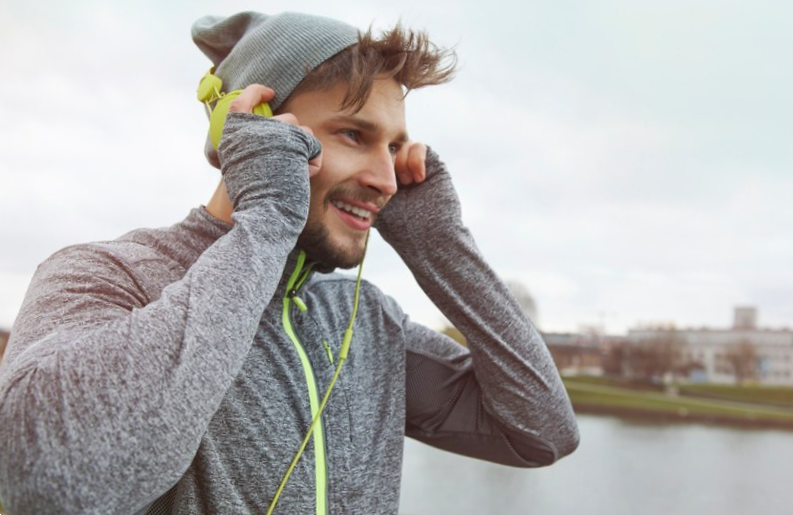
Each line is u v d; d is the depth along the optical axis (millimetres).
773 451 21234
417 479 15828
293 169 907
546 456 1272
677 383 36344
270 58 1029
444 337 1348
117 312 856
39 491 682
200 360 749
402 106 1063
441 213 1233
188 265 977
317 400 992
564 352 36875
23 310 868
